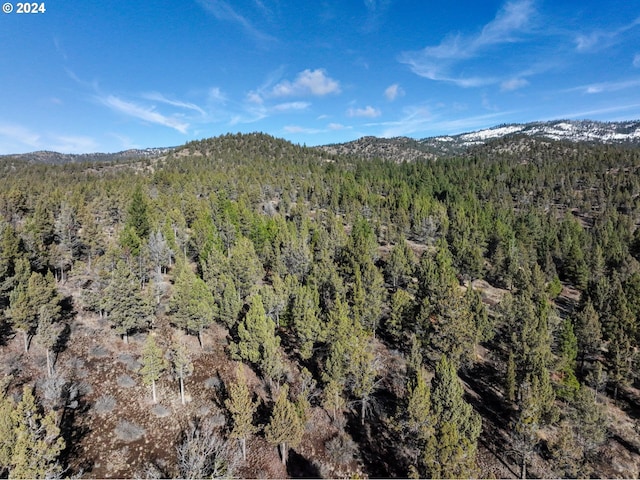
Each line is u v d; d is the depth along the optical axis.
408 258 75.81
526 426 33.00
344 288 54.94
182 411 37.69
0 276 46.09
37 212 69.50
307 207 132.12
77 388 37.19
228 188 128.88
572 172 182.62
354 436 37.44
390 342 53.62
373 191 153.50
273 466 32.84
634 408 44.19
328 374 38.59
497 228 97.75
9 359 38.50
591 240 98.56
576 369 50.00
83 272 60.56
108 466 29.86
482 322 50.62
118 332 45.50
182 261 60.38
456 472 25.28
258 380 44.44
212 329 54.19
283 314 51.72
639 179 158.00
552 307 61.47
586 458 34.69
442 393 32.75
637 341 49.00
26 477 20.30
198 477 24.16
